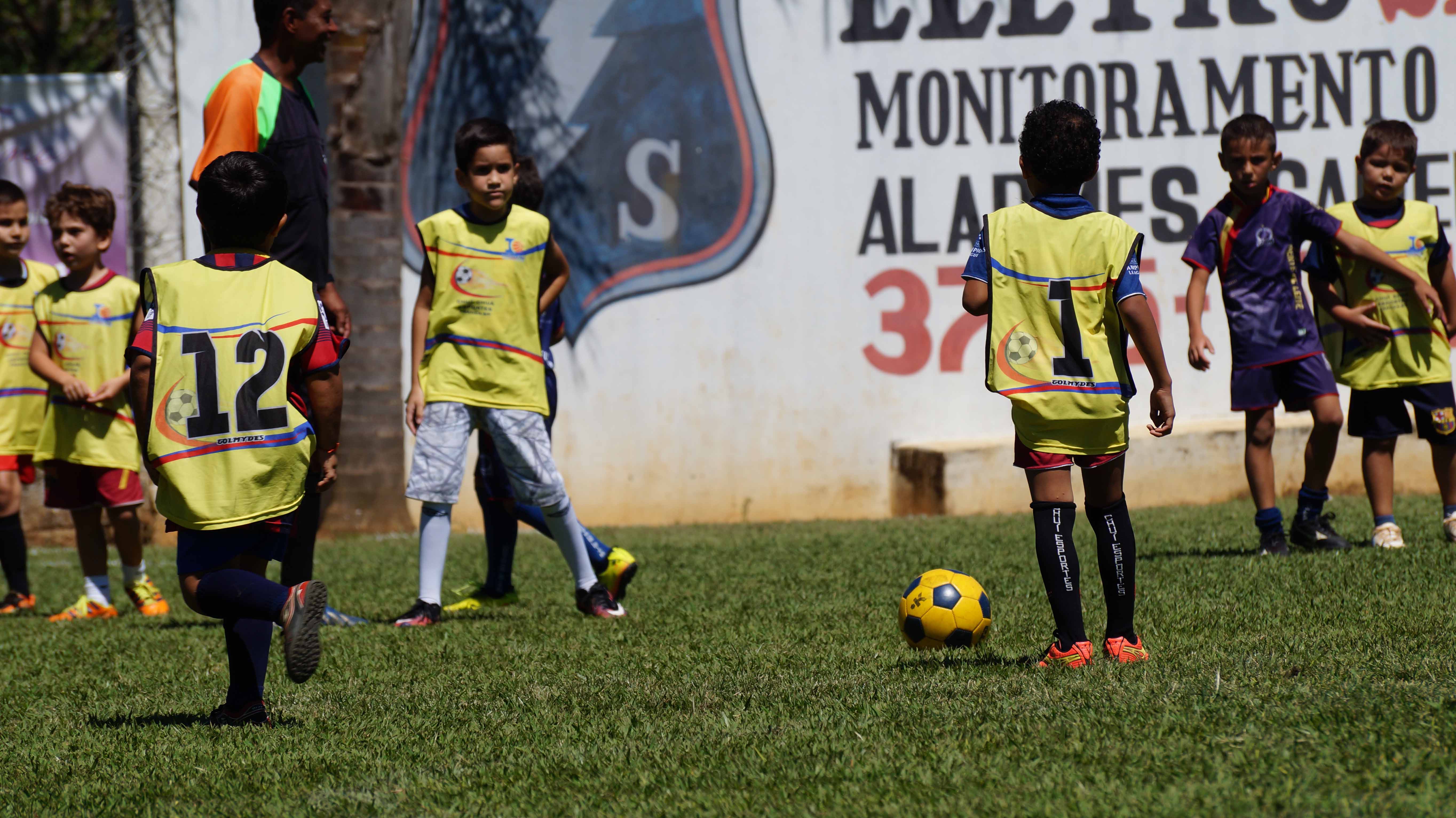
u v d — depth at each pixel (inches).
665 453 1444.4
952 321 1439.5
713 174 1433.3
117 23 1450.5
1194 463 1382.9
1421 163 1423.5
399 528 1441.9
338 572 1059.9
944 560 938.7
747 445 1444.4
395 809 348.2
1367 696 407.2
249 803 361.1
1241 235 853.8
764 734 415.5
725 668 564.1
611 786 362.3
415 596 906.1
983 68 1429.6
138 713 514.9
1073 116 506.3
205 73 1413.6
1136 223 1433.3
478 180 752.3
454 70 1425.9
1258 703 407.2
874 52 1429.6
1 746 454.6
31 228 1411.2
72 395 870.4
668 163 1433.3
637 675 553.6
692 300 1439.5
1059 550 510.6
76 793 381.1
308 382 460.8
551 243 783.1
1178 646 544.7
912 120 1432.1
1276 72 1423.5
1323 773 326.6
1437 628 551.2
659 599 823.1
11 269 954.1
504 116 1428.4
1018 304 504.7
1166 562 820.0
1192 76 1425.9
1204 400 1434.5
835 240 1438.2
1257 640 550.6
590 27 1423.5
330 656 634.8
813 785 349.1
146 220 1411.2
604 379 1444.4
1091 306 498.3
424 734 444.8
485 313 759.1
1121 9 1423.5
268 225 473.4
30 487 1438.2
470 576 1027.3
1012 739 382.6
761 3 1427.2
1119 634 521.3
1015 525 1187.3
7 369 944.3
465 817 336.5
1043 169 508.7
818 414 1443.2
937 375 1439.5
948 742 383.2
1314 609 619.8
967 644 574.9
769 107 1432.1
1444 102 1419.8
